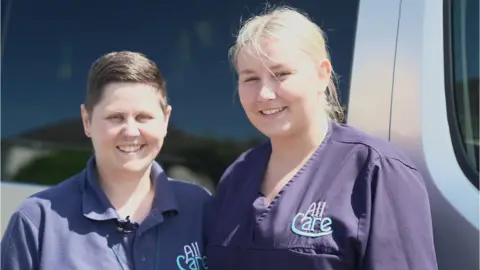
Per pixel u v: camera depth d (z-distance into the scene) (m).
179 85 2.57
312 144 1.94
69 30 2.83
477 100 2.25
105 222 1.97
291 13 1.92
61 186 2.04
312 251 1.77
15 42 2.94
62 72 2.82
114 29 2.74
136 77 1.97
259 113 1.92
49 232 1.93
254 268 1.88
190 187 2.21
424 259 1.75
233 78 2.48
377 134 2.17
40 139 2.83
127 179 2.04
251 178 2.03
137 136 1.98
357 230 1.75
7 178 2.87
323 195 1.82
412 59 2.20
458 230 2.03
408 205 1.77
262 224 1.87
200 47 2.56
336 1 2.33
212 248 2.01
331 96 2.12
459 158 2.15
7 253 1.93
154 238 2.03
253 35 1.88
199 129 2.51
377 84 2.20
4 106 2.91
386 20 2.25
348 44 2.28
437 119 2.17
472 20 2.30
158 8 2.67
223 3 2.55
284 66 1.85
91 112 2.02
